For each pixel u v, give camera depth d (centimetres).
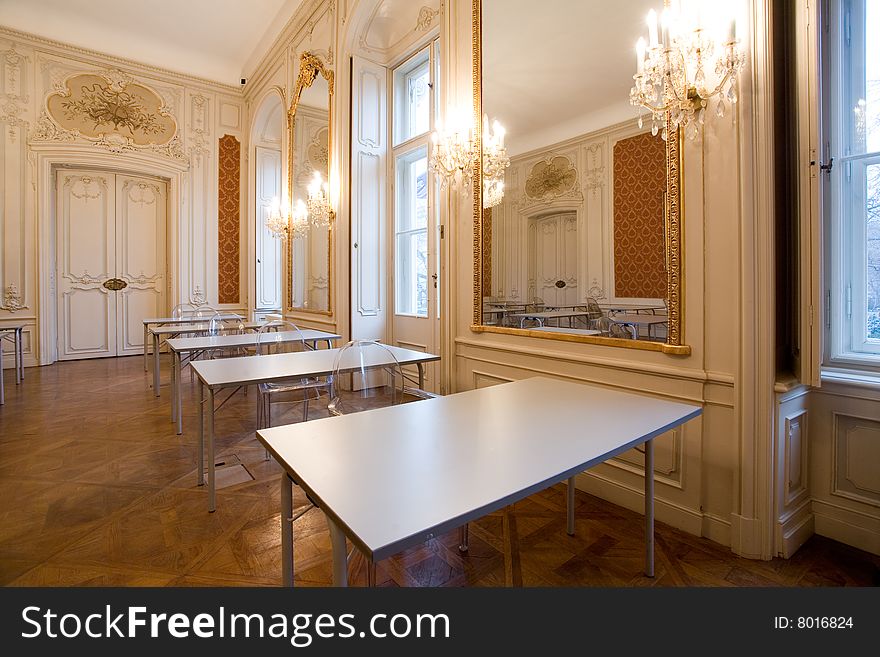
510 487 108
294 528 222
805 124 187
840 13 210
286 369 260
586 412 172
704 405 207
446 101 338
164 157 714
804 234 189
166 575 184
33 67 616
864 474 204
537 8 273
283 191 653
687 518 216
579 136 253
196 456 311
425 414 170
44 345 632
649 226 223
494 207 306
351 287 502
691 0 190
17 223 610
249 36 673
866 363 207
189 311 736
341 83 502
